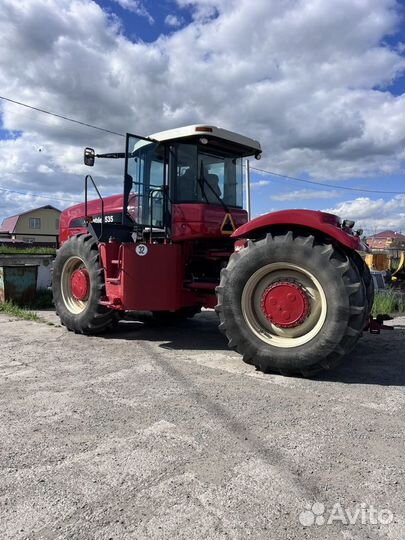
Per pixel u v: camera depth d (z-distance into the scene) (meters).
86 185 6.52
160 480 2.59
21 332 6.78
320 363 4.32
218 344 5.97
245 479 2.60
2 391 4.07
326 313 4.30
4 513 2.30
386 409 3.63
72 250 6.69
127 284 5.73
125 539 2.11
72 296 6.87
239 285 4.63
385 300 9.16
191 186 6.02
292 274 4.56
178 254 5.94
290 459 2.83
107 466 2.74
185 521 2.23
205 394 3.97
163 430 3.24
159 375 4.53
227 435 3.16
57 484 2.56
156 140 6.14
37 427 3.30
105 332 6.73
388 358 5.25
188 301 6.04
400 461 2.81
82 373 4.61
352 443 3.04
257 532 2.16
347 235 4.41
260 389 4.11
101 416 3.49
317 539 2.12
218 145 6.18
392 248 18.30
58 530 2.17
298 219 4.51
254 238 4.93
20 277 9.43
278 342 4.54
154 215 6.19
